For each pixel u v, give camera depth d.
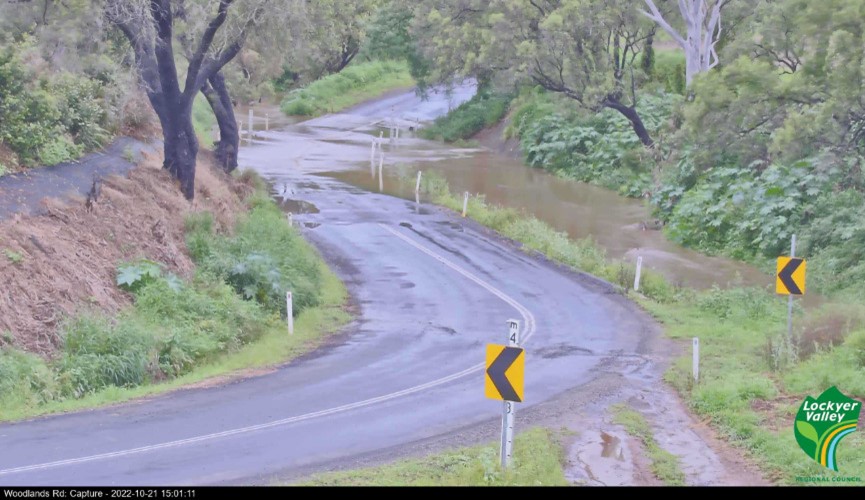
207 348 19.33
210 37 26.20
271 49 27.72
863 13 28.09
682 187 38.59
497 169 51.31
